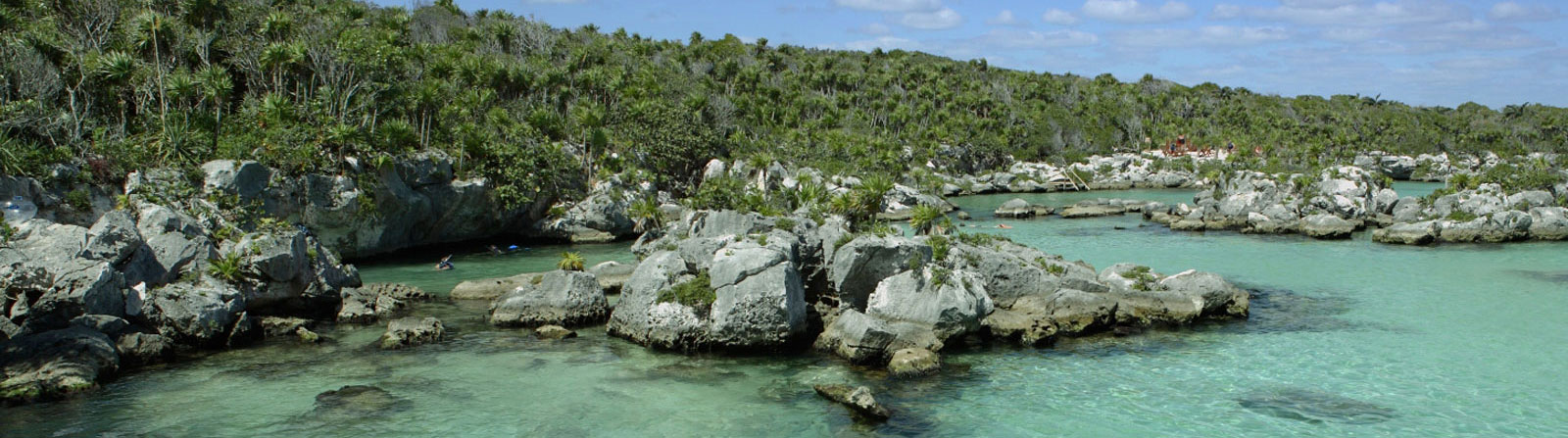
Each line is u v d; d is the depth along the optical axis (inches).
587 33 6092.5
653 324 1416.1
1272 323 1596.9
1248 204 3240.7
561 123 3518.7
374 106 2701.8
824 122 5369.1
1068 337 1491.1
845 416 1104.8
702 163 4015.8
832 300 1572.3
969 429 1062.4
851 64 7706.7
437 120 2957.7
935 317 1409.9
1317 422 1084.5
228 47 2763.3
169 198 1845.5
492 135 2987.2
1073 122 6604.3
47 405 1119.0
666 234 2300.7
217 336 1416.1
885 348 1328.7
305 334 1460.4
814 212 1918.1
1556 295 1841.8
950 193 5132.9
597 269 2011.6
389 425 1069.8
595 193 3019.2
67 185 1831.9
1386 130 7209.6
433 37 4552.2
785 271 1395.2
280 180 2138.3
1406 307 1738.4
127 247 1448.1
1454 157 6412.4
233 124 2394.2
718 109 4648.1
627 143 3599.9
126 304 1396.4
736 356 1370.6
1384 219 3139.8
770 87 5565.9
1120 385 1231.5
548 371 1293.1
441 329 1487.5
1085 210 3764.8
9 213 1678.2
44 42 2268.7
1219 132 6737.2
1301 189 3238.2
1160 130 6619.1
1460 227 2721.5
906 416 1103.6
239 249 1569.9
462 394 1187.9
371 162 2402.8
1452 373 1282.0
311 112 2475.4
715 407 1139.9
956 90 7298.2
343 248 2378.2
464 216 2795.3
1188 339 1481.3
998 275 1628.9
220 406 1130.7
